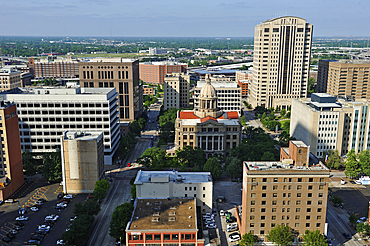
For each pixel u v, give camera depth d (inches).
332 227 6250.0
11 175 7514.8
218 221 6417.3
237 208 6451.8
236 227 6136.8
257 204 5428.2
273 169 5378.9
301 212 5482.3
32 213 6668.3
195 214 5674.2
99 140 7652.6
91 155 7411.4
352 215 6205.7
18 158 7834.6
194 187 6560.0
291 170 5315.0
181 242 5236.2
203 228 6072.8
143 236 5182.1
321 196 5423.2
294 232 5551.2
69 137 7445.9
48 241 5723.4
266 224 5516.7
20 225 6186.0
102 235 5974.4
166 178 6515.8
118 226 5580.7
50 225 6210.6
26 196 7436.0
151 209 5841.5
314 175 5329.7
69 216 6565.0
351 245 5703.7
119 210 5738.2
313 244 5123.0
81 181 7534.5
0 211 6771.7
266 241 5565.9
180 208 5885.8
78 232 5457.7
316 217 5506.9
